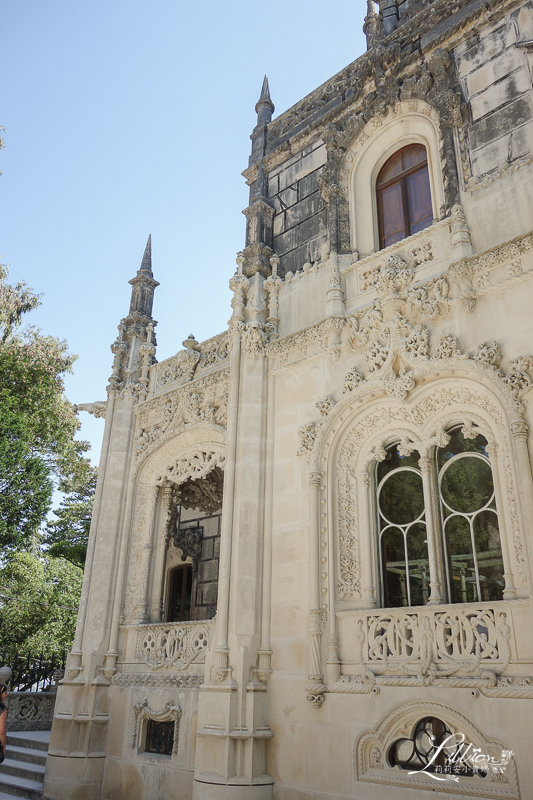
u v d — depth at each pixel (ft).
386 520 34.86
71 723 41.52
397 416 35.37
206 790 31.65
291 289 44.16
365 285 39.58
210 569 59.82
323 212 45.16
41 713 58.44
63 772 40.16
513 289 31.86
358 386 36.27
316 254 44.42
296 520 36.63
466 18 40.57
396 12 47.88
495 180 35.29
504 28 38.83
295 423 39.19
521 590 27.20
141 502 48.42
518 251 31.91
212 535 61.11
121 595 45.47
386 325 36.35
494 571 29.84
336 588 33.88
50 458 98.84
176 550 66.08
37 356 90.38
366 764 29.50
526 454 27.96
